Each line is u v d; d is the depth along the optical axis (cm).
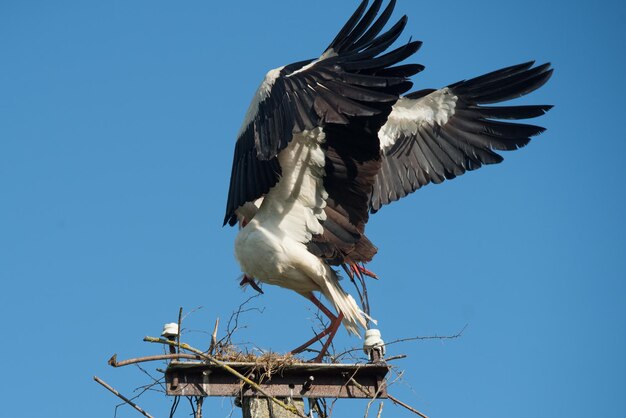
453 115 1401
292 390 987
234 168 1168
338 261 1188
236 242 1193
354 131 1148
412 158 1402
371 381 1005
